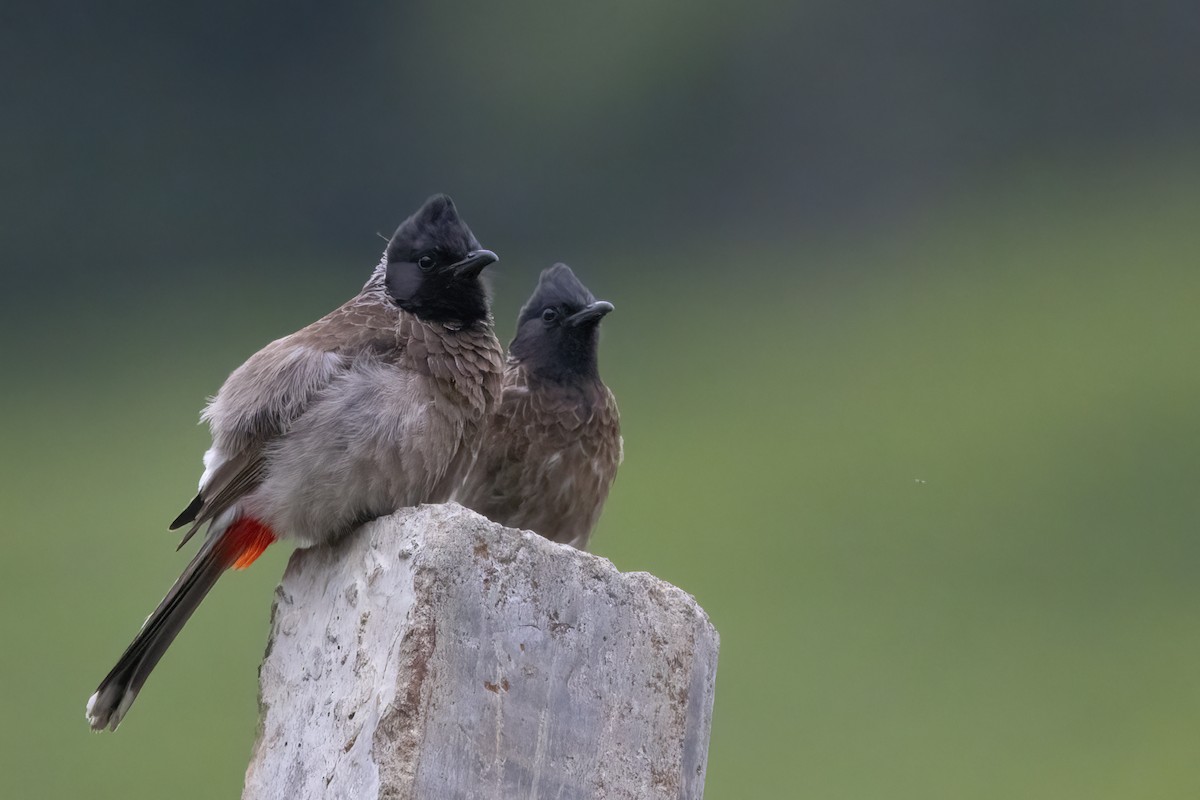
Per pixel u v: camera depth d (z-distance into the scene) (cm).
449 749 487
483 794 489
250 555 616
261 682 550
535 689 503
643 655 523
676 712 526
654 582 531
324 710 520
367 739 490
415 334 631
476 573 500
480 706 494
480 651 497
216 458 619
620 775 512
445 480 638
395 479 611
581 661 512
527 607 506
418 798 480
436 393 625
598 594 518
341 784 496
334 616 530
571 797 502
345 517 610
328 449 602
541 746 500
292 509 605
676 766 523
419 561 498
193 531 605
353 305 647
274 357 624
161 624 595
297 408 607
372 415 607
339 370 613
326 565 541
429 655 490
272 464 605
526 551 508
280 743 534
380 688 494
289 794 521
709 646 542
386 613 505
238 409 614
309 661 535
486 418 650
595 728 510
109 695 585
